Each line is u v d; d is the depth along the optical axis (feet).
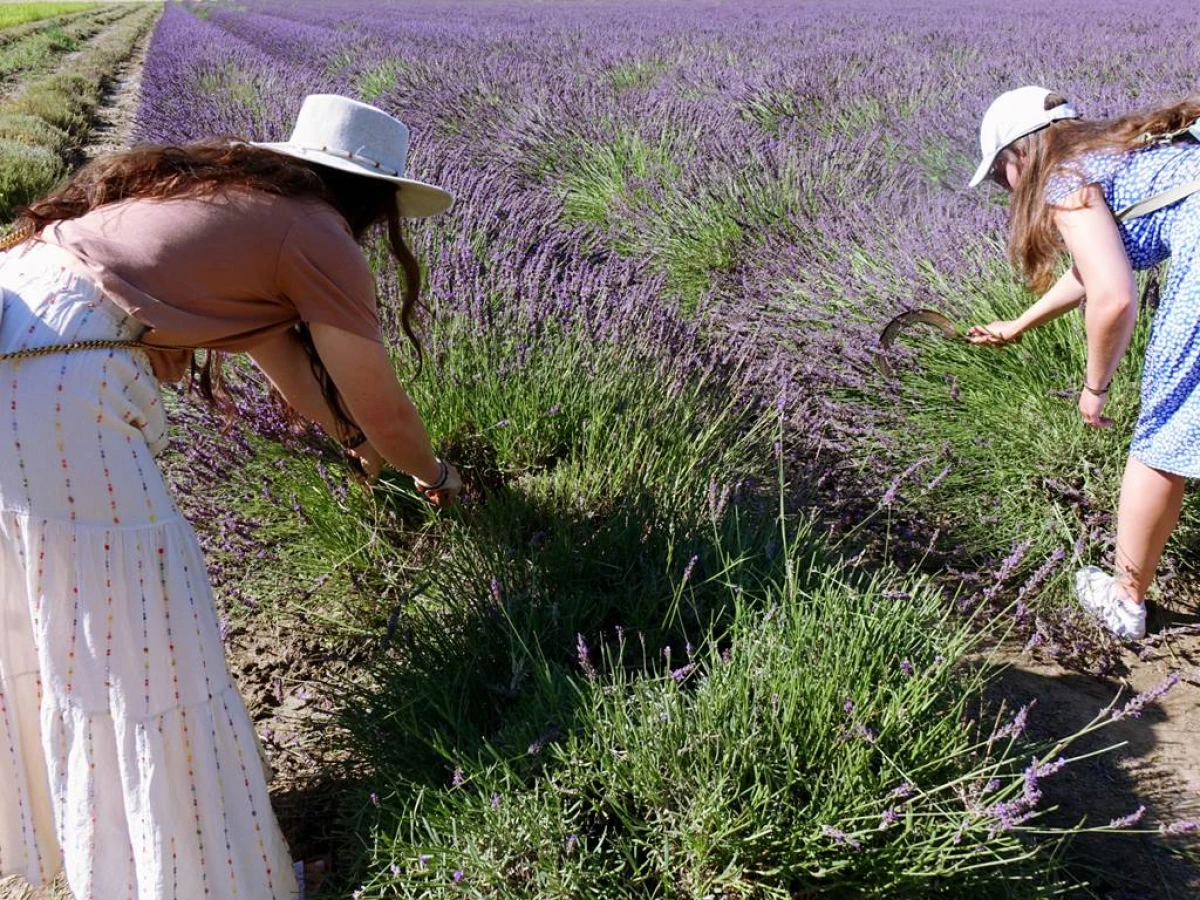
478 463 9.30
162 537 5.31
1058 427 9.70
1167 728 7.51
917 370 11.21
